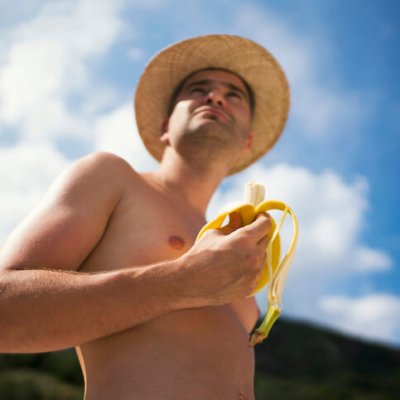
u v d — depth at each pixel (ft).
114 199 2.71
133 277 2.13
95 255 2.59
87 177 2.65
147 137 4.31
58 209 2.44
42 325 2.01
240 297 2.19
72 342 2.07
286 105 4.40
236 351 2.51
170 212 2.91
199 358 2.35
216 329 2.49
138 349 2.29
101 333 2.10
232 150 3.45
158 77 4.15
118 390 2.20
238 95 3.80
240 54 4.08
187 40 4.00
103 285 2.09
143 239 2.65
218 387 2.31
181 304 2.15
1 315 1.99
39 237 2.29
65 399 13.23
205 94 3.78
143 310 2.11
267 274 2.43
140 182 2.95
